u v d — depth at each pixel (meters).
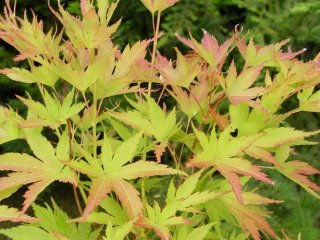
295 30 0.91
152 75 0.40
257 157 0.38
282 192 0.78
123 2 0.94
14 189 0.38
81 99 0.88
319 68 0.39
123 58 0.39
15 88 0.97
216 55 0.41
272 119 0.40
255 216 0.40
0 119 0.40
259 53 0.43
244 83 0.39
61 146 0.38
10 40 0.39
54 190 0.98
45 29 0.96
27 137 0.38
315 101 0.39
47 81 0.39
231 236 0.49
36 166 0.36
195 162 0.36
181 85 0.39
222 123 0.40
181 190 0.38
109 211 0.39
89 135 0.46
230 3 0.96
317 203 0.78
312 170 0.42
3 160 0.36
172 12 0.98
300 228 0.72
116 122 0.44
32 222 0.40
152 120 0.39
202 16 0.96
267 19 0.92
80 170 0.34
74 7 0.87
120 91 0.38
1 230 0.39
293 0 0.94
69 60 0.39
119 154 0.35
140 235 0.41
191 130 0.85
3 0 0.96
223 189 0.42
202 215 0.45
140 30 0.97
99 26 0.35
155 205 0.36
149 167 0.35
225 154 0.37
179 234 0.40
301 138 0.39
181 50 0.96
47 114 0.37
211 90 0.41
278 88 0.38
